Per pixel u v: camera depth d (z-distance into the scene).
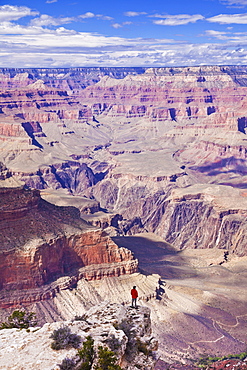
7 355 39.56
